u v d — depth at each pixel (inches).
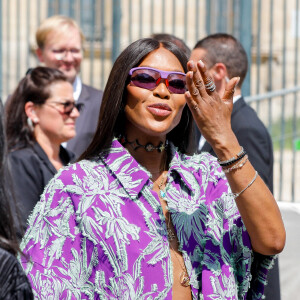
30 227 126.6
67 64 305.1
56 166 227.3
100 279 121.8
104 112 131.7
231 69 235.3
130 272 122.0
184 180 132.6
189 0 689.0
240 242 128.6
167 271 124.2
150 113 130.4
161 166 136.9
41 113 224.7
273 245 124.6
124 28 689.6
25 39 654.5
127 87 131.5
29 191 207.6
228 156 123.1
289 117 703.1
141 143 134.8
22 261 122.0
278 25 716.7
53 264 123.1
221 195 131.4
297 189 556.4
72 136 228.8
